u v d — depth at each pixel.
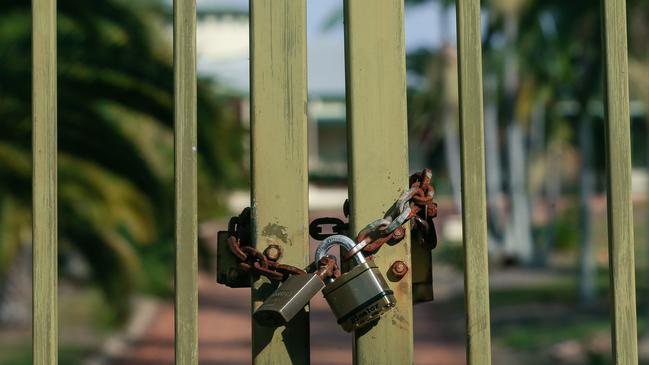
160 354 17.73
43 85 2.07
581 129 24.69
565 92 34.72
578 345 16.69
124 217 11.01
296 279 2.12
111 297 11.46
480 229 2.08
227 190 11.16
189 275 2.08
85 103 10.05
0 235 10.06
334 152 57.06
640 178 51.22
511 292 26.22
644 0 16.19
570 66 27.70
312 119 55.75
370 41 2.18
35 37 2.07
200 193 11.05
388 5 2.18
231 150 10.74
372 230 2.15
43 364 2.04
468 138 2.08
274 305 2.07
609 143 2.08
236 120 10.73
